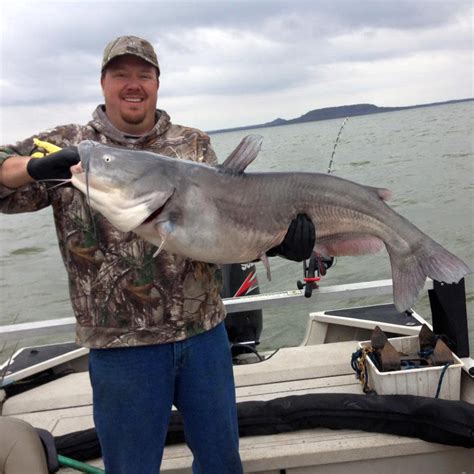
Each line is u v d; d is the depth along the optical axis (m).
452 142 25.73
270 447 2.65
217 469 2.35
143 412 2.20
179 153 2.39
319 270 3.20
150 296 2.20
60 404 3.25
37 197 2.18
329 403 2.73
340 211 2.42
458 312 3.18
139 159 2.09
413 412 2.58
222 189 2.23
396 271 2.45
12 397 3.36
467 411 2.52
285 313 6.75
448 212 10.62
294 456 2.59
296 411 2.74
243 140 2.30
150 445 2.23
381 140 29.09
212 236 2.21
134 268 2.18
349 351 3.59
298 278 7.92
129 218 2.06
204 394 2.30
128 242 2.18
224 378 2.36
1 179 2.00
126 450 2.22
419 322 3.70
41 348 3.91
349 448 2.59
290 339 5.96
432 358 2.95
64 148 2.01
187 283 2.25
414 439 2.60
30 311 8.01
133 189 2.05
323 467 2.62
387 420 2.63
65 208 2.18
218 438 2.33
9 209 2.14
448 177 14.62
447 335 3.25
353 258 8.45
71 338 6.46
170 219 2.13
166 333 2.21
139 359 2.20
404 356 3.15
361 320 3.83
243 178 2.29
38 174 1.97
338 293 3.27
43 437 2.43
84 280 2.21
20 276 10.09
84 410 3.19
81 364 3.90
